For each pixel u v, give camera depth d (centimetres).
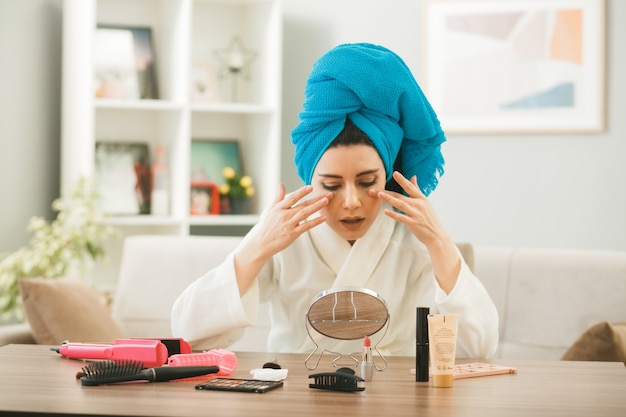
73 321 252
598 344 216
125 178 405
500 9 417
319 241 169
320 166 158
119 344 145
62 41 407
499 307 278
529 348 272
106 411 108
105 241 400
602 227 412
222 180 426
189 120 394
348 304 138
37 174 397
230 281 157
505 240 420
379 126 160
